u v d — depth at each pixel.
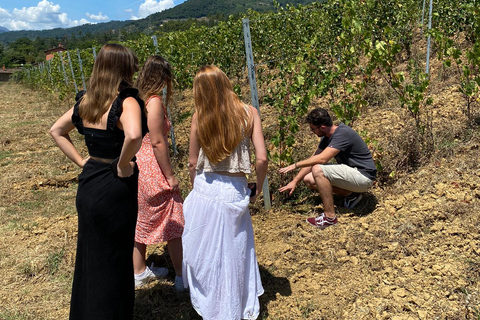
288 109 4.38
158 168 2.92
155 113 2.71
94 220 2.27
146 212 2.98
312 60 5.08
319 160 3.70
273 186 4.43
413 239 3.34
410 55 7.71
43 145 7.86
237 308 2.48
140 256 3.18
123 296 2.41
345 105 4.60
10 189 5.54
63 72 12.83
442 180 4.00
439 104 5.55
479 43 4.69
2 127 9.56
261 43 8.65
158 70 2.80
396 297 2.74
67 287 3.31
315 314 2.73
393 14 7.93
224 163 2.46
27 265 3.58
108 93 2.19
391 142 4.63
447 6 8.19
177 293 3.13
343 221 3.81
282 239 3.67
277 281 3.12
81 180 2.31
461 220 3.40
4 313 2.97
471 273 2.82
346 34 4.75
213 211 2.44
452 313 2.52
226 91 2.36
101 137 2.23
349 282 3.01
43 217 4.66
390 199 4.00
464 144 4.52
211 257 2.45
